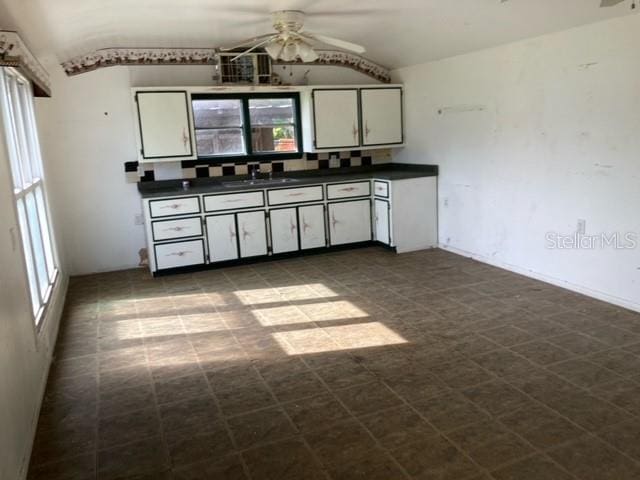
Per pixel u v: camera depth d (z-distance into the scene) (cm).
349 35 505
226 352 356
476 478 220
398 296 451
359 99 620
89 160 555
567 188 433
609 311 393
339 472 228
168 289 502
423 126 614
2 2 255
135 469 236
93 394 306
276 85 591
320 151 612
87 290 509
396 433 254
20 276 281
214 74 582
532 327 372
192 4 381
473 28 452
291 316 418
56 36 398
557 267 454
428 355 337
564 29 415
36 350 304
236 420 272
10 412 221
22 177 365
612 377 297
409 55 575
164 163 581
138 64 554
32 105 440
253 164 620
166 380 320
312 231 600
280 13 412
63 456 248
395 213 588
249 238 574
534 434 248
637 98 367
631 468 222
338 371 321
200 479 228
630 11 360
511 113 480
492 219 523
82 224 562
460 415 267
